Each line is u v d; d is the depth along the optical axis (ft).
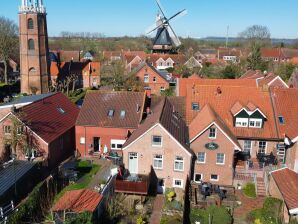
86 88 351.05
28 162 140.15
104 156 164.35
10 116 147.54
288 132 145.89
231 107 160.86
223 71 330.13
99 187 125.70
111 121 165.78
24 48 291.58
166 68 415.23
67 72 360.07
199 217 115.75
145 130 134.62
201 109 158.10
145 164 138.51
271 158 148.25
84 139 168.35
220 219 114.32
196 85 169.89
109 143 167.22
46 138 149.18
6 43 364.17
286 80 318.65
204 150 140.26
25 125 147.23
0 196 116.06
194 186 138.62
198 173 143.23
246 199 131.34
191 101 165.17
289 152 143.95
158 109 155.43
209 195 131.23
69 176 143.23
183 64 409.08
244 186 139.44
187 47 598.34
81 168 152.46
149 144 135.85
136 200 128.98
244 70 339.77
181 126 152.76
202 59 499.51
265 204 120.37
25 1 283.59
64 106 187.32
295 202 110.63
